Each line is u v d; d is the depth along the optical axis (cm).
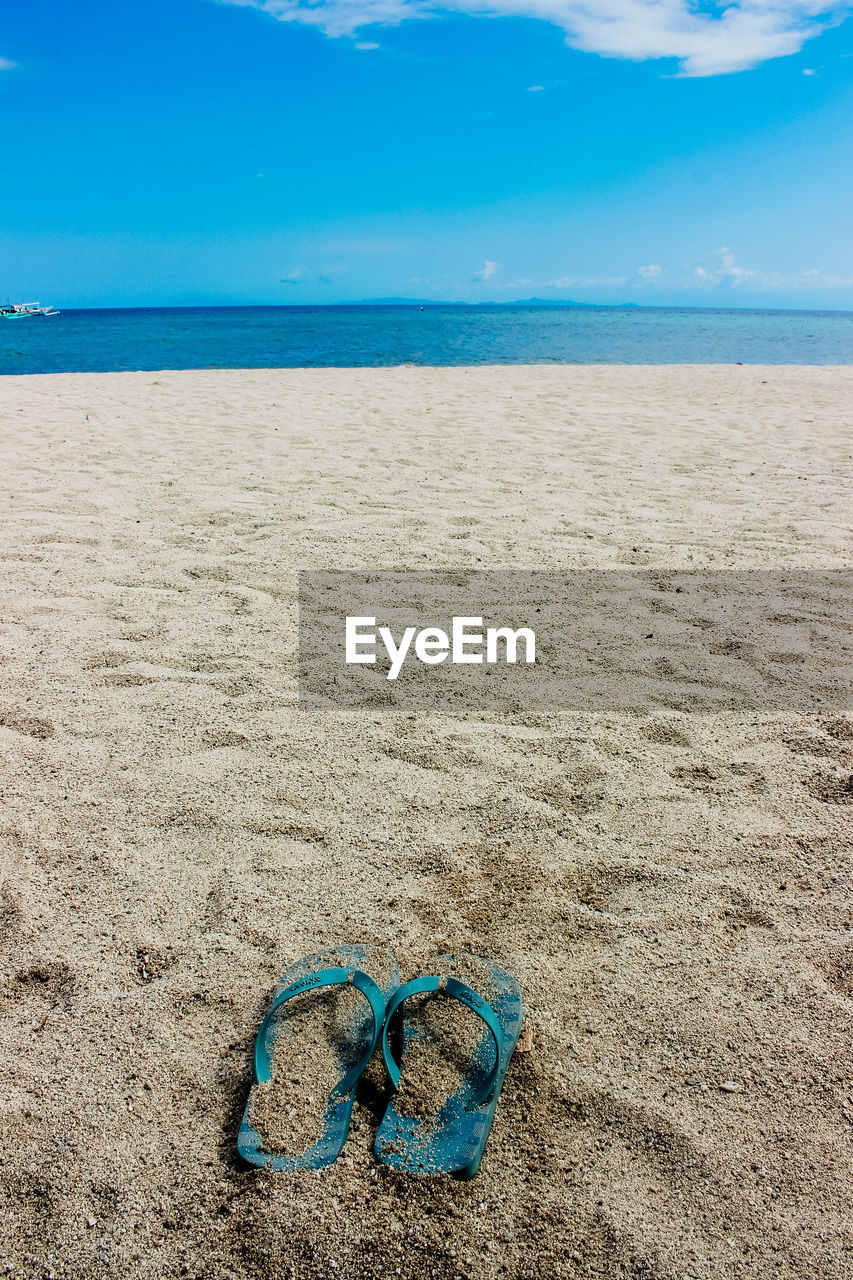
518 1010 147
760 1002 152
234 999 152
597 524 451
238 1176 121
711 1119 130
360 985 140
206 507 469
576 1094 134
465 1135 126
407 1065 140
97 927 168
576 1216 116
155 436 679
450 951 162
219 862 186
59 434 681
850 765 228
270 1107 131
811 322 5106
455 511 470
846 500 503
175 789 212
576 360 1656
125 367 1513
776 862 190
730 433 725
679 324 4091
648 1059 140
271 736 239
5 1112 130
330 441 666
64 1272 109
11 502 470
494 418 791
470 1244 112
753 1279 108
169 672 275
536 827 201
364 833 197
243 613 326
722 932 169
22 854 188
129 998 152
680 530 443
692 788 218
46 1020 147
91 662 280
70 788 212
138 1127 128
